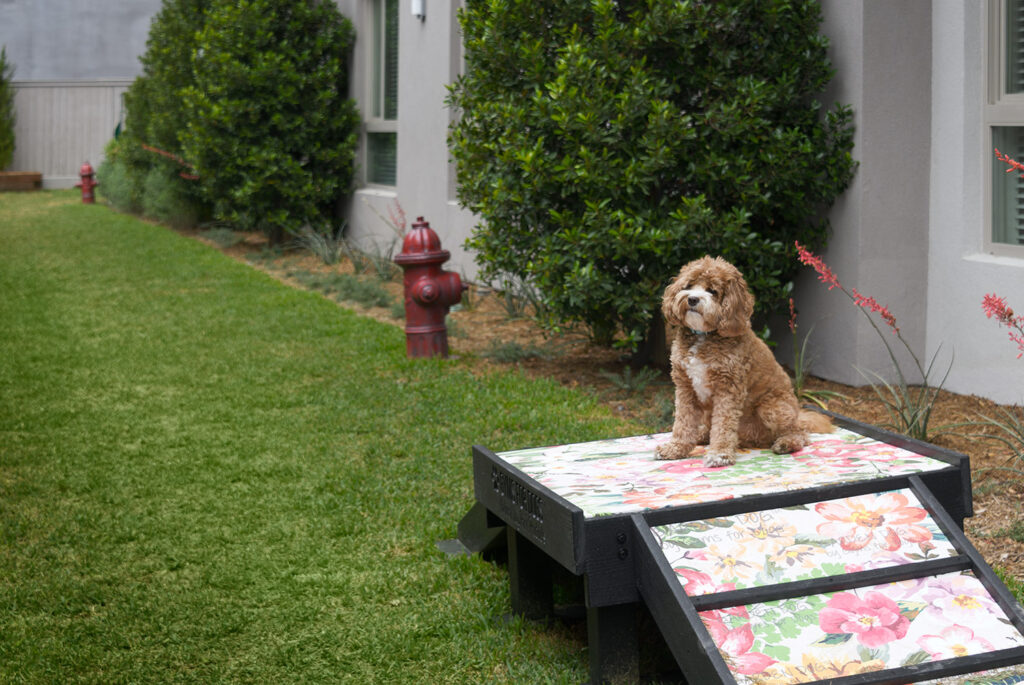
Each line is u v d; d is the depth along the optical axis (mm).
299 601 4316
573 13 7137
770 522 3527
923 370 7285
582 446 4625
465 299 10859
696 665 3111
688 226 6766
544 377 7922
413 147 13039
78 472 5965
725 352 4156
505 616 4141
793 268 7527
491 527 4383
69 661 3828
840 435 4512
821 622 3207
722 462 4105
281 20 14602
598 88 6738
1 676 3709
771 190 7031
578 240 6941
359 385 7773
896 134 7039
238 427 6824
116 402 7469
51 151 27609
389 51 14297
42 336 9594
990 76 6672
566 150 7090
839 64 7145
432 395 7383
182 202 17625
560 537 3457
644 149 6953
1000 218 6758
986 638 3191
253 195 14641
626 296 7070
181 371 8320
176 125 16594
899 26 6957
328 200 14977
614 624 3471
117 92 27703
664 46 7008
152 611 4238
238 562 4711
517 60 7301
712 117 6824
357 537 4984
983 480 5355
